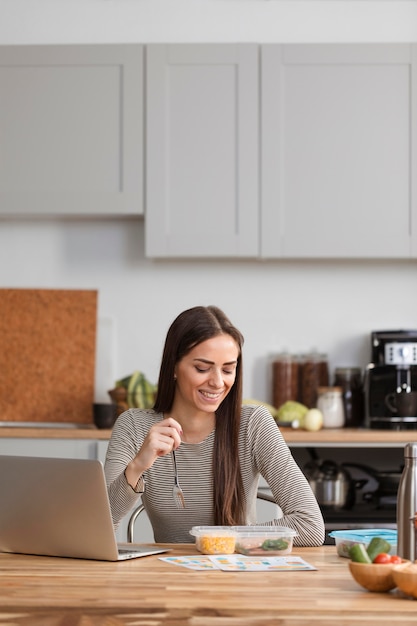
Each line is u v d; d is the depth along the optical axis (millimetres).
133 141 4238
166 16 4535
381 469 4391
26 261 4590
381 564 1793
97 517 2104
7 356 4531
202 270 4547
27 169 4254
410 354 4203
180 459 2627
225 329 2549
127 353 4555
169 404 2678
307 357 4465
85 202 4238
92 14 4539
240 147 4211
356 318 4531
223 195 4215
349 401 4371
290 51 4215
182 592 1779
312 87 4211
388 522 4023
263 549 2199
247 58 4219
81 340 4527
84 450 4020
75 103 4254
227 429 2615
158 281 4555
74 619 1622
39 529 2188
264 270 4543
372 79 4211
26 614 1635
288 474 2557
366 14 4523
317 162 4211
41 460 2148
